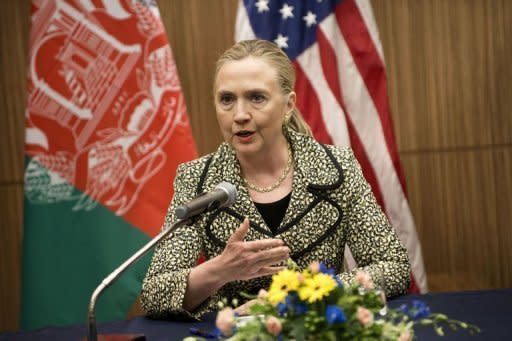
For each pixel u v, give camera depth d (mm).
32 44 4504
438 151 5473
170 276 2680
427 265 5520
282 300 1590
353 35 4836
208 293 2621
